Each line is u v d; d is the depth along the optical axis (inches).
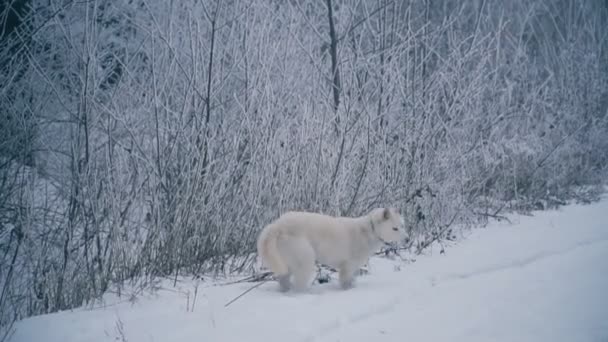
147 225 280.7
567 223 374.6
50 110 331.9
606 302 209.5
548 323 190.9
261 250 232.5
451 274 263.7
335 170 329.4
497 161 425.1
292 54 369.4
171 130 294.4
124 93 319.6
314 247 237.8
